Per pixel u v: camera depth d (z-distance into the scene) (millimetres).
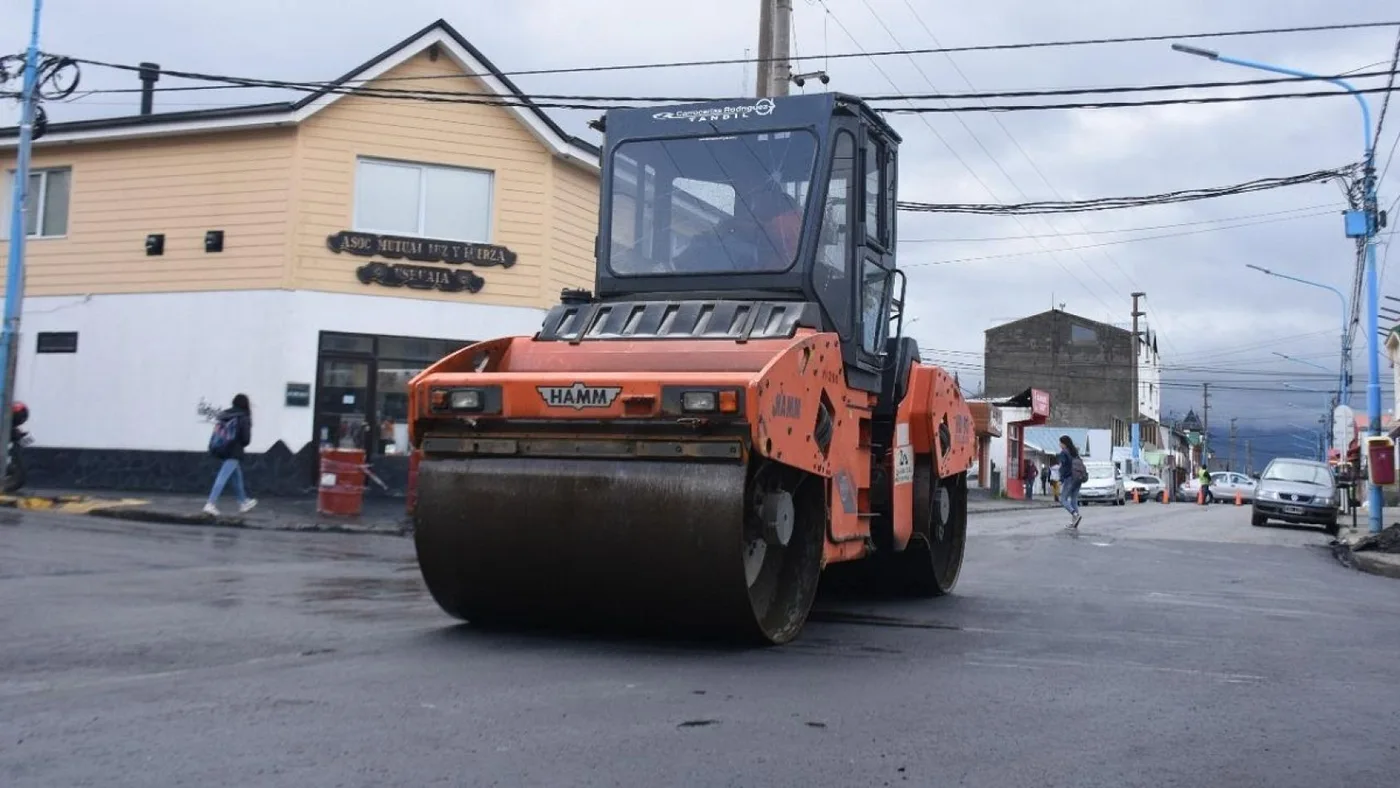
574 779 4648
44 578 10148
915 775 4906
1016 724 5836
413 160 21828
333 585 10297
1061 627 9203
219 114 21172
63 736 5031
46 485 22141
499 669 6625
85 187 22547
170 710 5508
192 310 21641
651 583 7090
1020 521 27391
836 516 8281
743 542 6949
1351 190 24797
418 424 7594
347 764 4727
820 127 8414
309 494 20953
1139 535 22531
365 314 21453
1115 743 5551
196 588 9805
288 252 21109
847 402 8570
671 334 7816
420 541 7473
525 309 22359
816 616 9555
